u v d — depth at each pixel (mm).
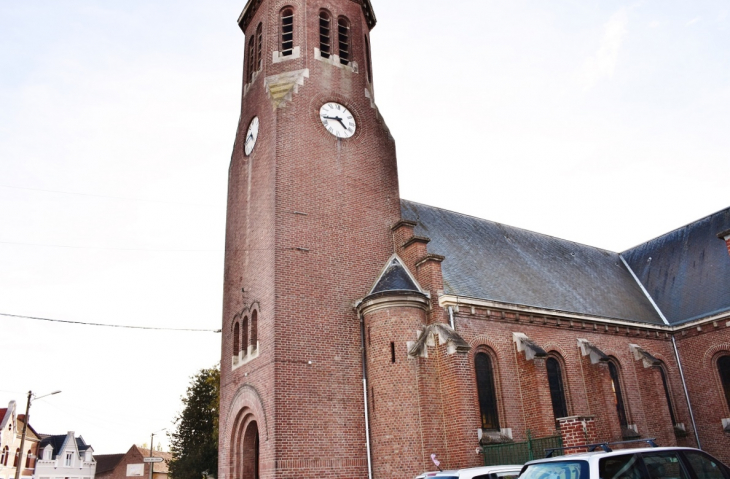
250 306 20969
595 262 32562
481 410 19781
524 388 20688
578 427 16156
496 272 25172
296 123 22453
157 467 79562
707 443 25250
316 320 19328
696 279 28891
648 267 32812
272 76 24062
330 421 18031
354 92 24953
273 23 25484
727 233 26016
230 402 21328
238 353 21625
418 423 17891
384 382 18438
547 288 26125
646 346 26312
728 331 25422
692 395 26219
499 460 17812
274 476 16531
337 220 21562
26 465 61625
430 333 19094
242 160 24703
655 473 8352
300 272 19781
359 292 20844
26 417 34125
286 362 18125
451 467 17406
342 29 26703
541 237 32062
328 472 17344
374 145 24250
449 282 22047
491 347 20953
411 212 26234
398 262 21859
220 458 21594
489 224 30109
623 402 24188
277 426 17109
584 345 23266
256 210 22156
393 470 17312
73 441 72188
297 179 21359
